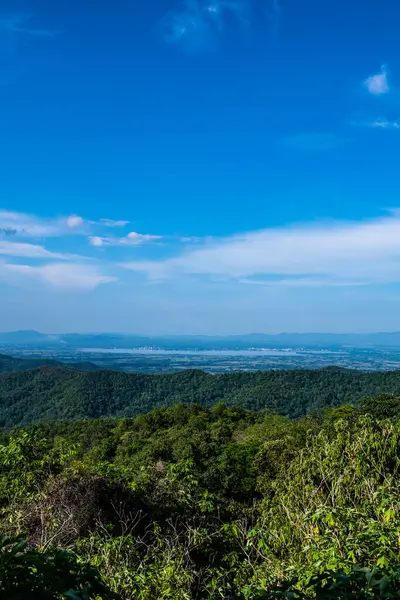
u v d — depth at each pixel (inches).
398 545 128.7
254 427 853.2
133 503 276.7
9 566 75.9
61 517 228.2
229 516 311.9
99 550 191.5
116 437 922.7
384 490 178.2
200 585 197.8
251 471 554.9
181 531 268.2
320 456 233.3
